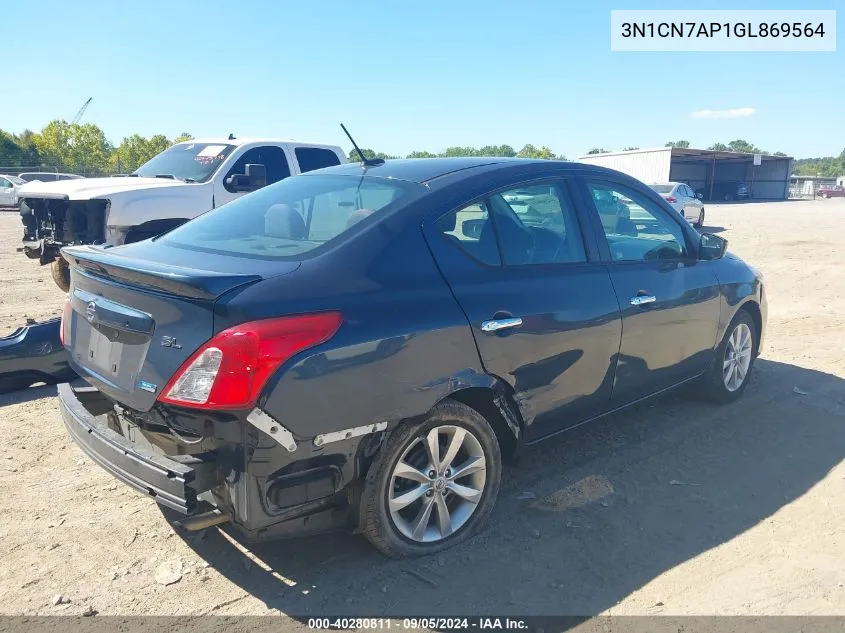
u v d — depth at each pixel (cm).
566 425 387
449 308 314
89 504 373
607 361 393
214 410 260
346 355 279
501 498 385
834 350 695
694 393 537
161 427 289
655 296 421
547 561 325
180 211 861
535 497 386
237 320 262
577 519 363
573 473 416
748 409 525
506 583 308
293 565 320
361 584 306
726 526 358
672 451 449
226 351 258
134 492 387
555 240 380
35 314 805
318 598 297
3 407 516
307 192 377
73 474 407
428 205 331
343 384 279
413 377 299
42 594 297
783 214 3356
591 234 398
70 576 310
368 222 317
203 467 267
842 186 7588
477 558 327
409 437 306
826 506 379
